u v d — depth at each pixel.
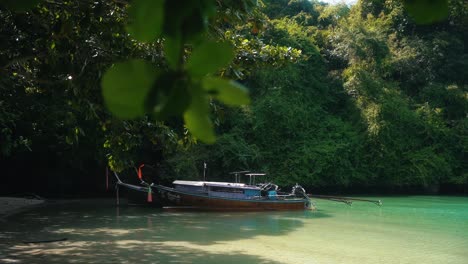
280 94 31.42
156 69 0.95
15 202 24.33
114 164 8.77
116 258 11.21
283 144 30.64
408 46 36.09
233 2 3.36
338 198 24.14
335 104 34.56
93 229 15.87
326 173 30.28
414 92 35.97
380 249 13.02
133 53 6.41
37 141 25.31
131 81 0.93
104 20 6.39
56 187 29.06
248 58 8.80
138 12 0.96
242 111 29.81
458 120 33.56
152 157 28.47
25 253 11.59
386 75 35.41
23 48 6.27
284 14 41.78
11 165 27.83
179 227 16.56
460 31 38.12
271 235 15.11
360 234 15.55
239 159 28.08
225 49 0.96
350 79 33.66
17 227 16.17
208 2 0.98
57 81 6.43
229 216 19.94
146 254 11.75
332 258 11.76
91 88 6.59
